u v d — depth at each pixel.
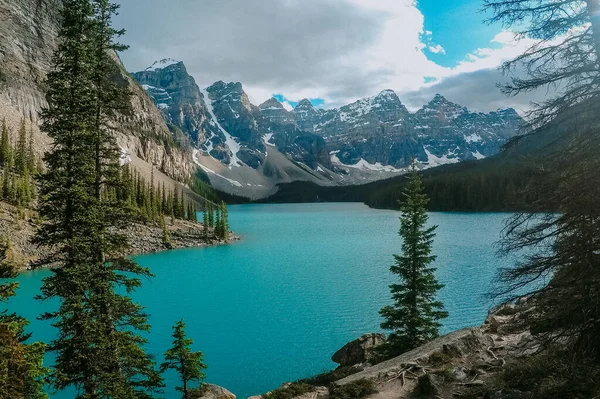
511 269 11.78
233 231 150.38
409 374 18.67
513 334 21.81
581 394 10.61
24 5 198.25
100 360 16.52
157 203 144.38
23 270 68.31
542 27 10.12
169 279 70.31
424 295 27.53
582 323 10.56
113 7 18.59
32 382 12.46
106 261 18.02
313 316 48.41
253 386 31.95
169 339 41.88
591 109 9.65
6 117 155.00
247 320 47.50
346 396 17.39
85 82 17.61
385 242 108.81
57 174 16.84
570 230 10.23
